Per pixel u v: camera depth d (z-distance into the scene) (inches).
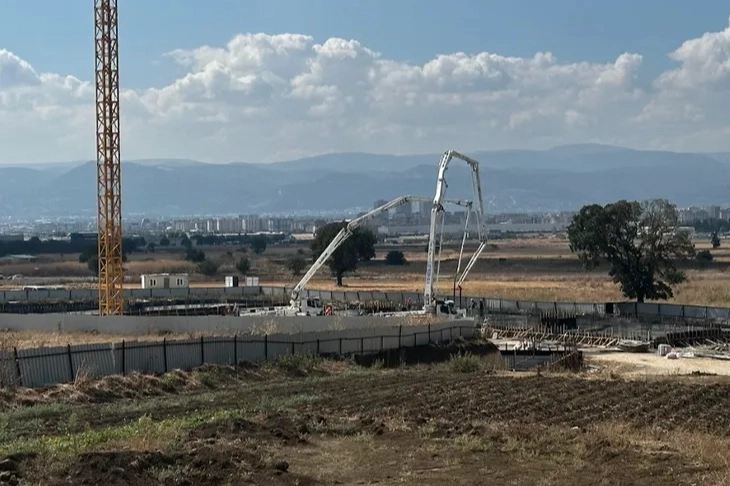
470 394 1481.3
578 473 844.0
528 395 1477.6
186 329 2493.8
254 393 1533.0
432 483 813.2
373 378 1740.9
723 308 3225.9
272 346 1962.4
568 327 2962.6
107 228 3127.5
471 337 2484.0
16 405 1417.3
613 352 2529.5
